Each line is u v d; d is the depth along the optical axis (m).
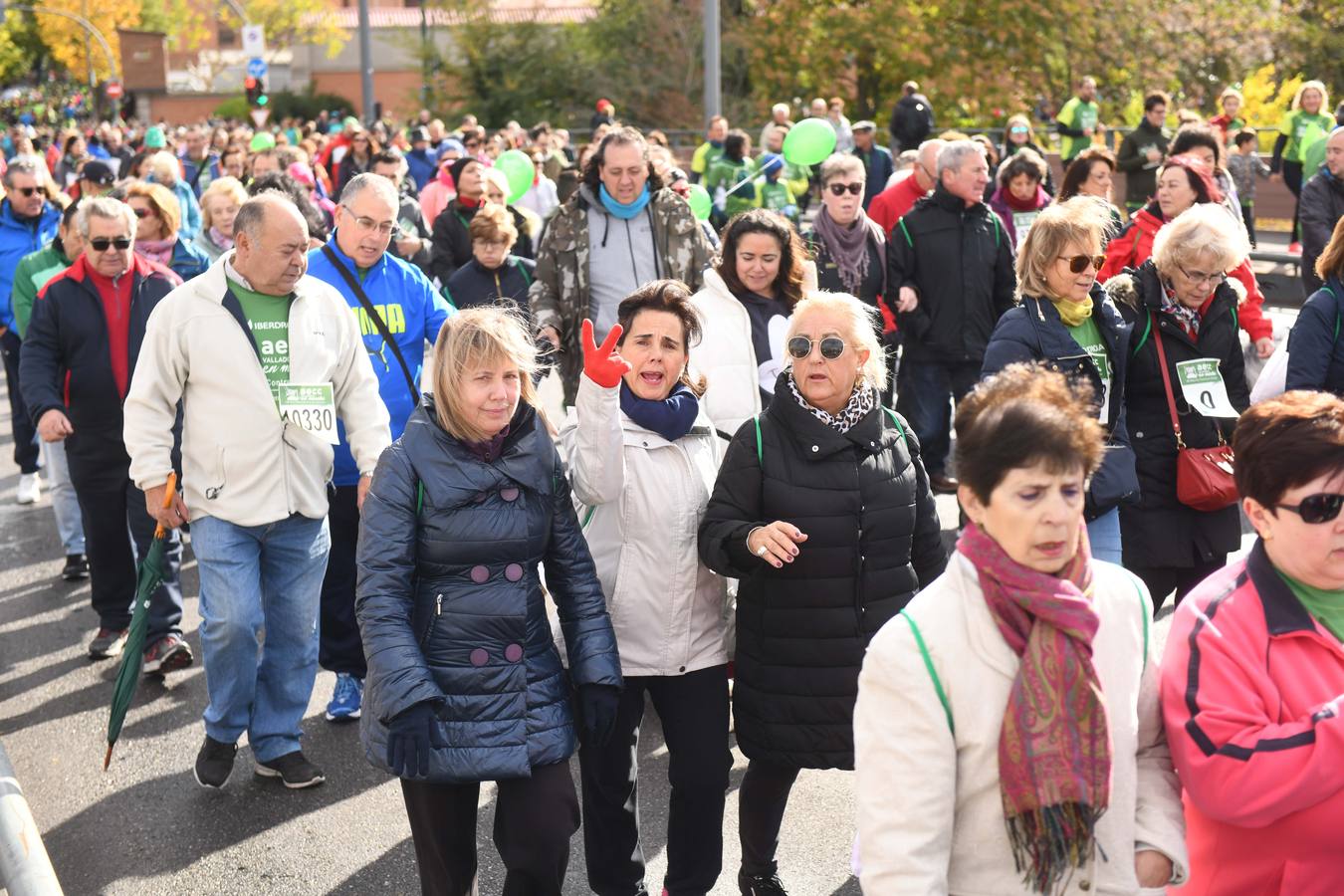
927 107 19.34
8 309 8.55
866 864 2.37
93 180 10.82
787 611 3.64
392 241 9.20
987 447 2.28
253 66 28.67
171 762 5.31
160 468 4.77
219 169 16.05
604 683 3.48
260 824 4.79
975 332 7.87
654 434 3.83
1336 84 32.72
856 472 3.62
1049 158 20.64
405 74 66.19
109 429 6.22
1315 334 4.87
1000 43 32.72
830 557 3.61
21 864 3.45
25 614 7.10
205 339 4.71
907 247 7.82
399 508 3.36
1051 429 2.25
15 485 9.69
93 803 4.98
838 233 7.62
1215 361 4.79
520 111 39.91
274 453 4.78
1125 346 4.71
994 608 2.31
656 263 6.57
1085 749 2.25
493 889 4.32
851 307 3.64
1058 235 4.61
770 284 5.25
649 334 3.82
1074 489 2.28
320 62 66.75
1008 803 2.28
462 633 3.35
